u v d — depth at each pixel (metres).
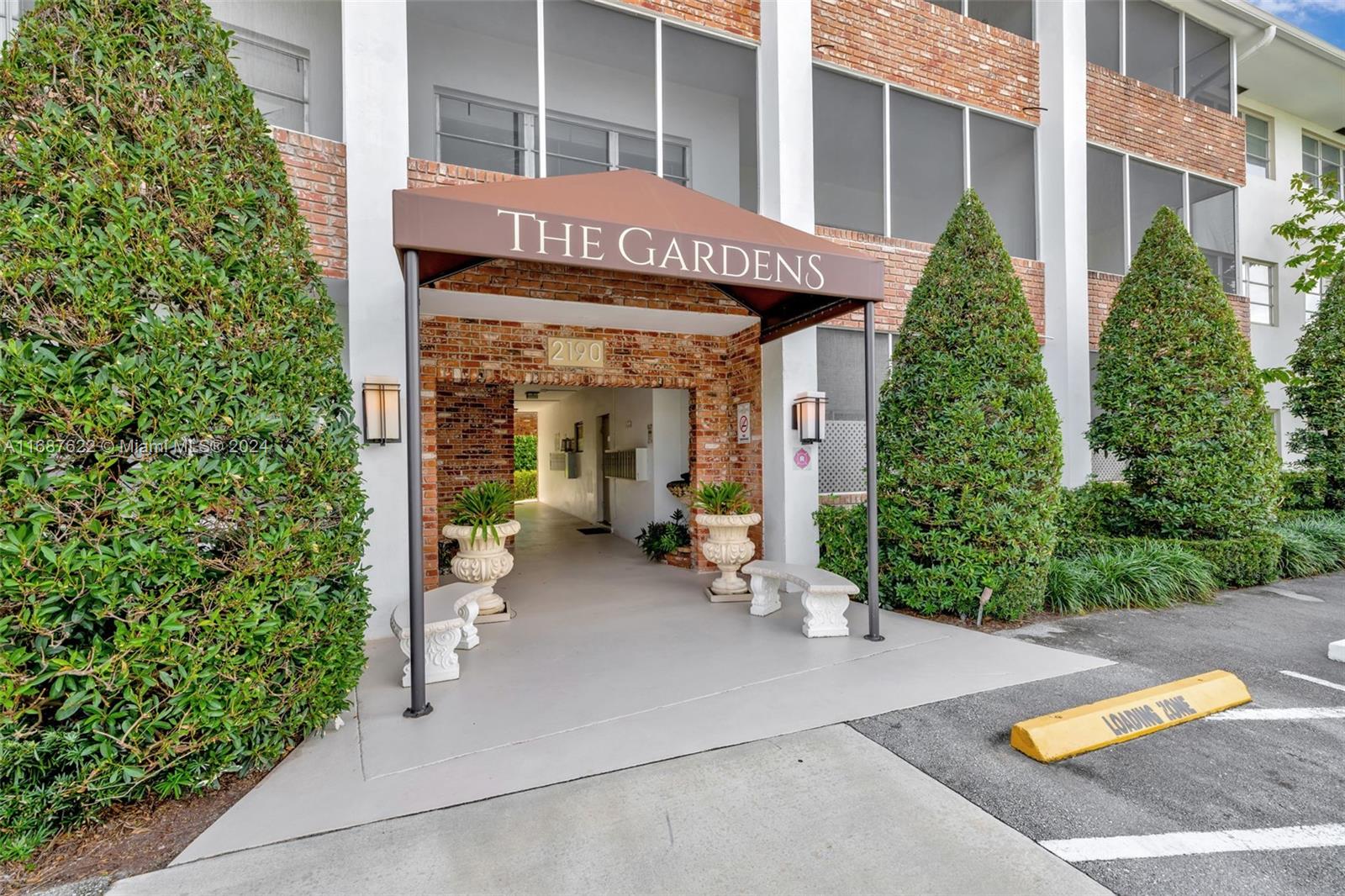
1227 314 6.85
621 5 6.22
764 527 6.91
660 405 9.30
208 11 2.90
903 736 3.20
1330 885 2.09
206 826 2.48
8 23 3.97
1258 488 6.70
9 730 2.20
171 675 2.48
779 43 6.57
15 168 2.33
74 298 2.30
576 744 3.16
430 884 2.15
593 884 2.14
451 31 6.06
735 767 2.91
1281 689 3.82
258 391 2.77
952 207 8.13
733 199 7.02
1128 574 5.95
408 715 3.53
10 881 2.17
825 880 2.15
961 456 5.19
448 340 6.29
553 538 10.93
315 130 5.66
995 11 8.62
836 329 7.33
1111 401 7.36
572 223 3.56
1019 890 2.09
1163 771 2.86
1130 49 9.55
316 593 3.00
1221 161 10.30
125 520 2.36
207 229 2.70
